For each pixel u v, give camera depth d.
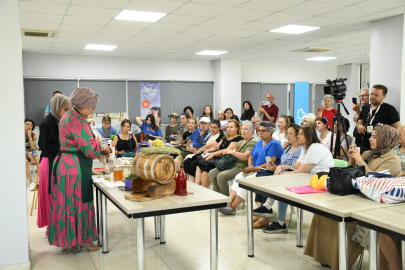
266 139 4.24
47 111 8.24
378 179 2.30
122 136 5.93
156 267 2.99
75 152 3.09
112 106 9.38
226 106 10.12
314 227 3.01
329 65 11.85
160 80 9.79
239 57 9.80
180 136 6.79
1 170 2.78
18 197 2.84
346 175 2.42
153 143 3.17
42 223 3.63
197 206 2.41
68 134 3.04
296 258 3.14
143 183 2.59
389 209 2.08
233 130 5.07
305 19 5.61
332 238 2.79
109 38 6.93
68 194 3.06
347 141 4.58
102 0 4.48
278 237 3.67
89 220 3.19
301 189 2.59
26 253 2.89
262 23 5.85
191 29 6.24
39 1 4.50
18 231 2.85
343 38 7.18
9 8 2.75
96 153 3.11
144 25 5.88
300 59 10.25
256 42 7.55
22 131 2.82
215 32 6.52
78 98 3.04
